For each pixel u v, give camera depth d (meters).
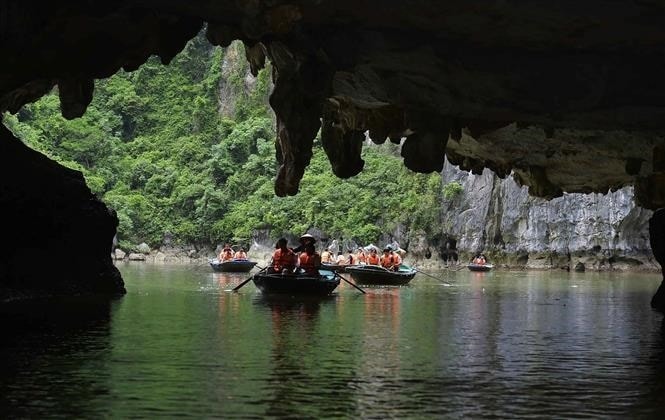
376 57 15.99
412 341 13.84
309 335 14.40
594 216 57.34
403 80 16.70
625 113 16.70
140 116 92.12
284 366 11.10
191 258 77.81
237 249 75.75
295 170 17.22
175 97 93.44
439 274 46.97
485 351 12.86
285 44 15.52
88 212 20.64
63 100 16.12
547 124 18.12
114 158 84.56
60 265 20.02
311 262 24.83
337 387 9.79
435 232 66.69
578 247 58.28
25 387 9.51
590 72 15.95
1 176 18.47
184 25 15.60
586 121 17.31
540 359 12.13
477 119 18.39
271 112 85.50
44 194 19.33
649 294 27.80
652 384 10.26
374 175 72.44
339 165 20.56
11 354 11.70
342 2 14.35
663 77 15.91
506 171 23.25
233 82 90.19
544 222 60.41
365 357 12.00
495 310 20.33
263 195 77.12
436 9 14.47
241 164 82.88
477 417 8.50
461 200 65.81
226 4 14.52
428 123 17.95
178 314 17.41
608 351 13.05
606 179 23.41
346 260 43.97
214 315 17.41
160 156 88.06
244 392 9.44
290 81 16.48
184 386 9.69
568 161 22.20
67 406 8.66
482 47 15.82
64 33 14.65
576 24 14.63
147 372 10.48
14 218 18.58
